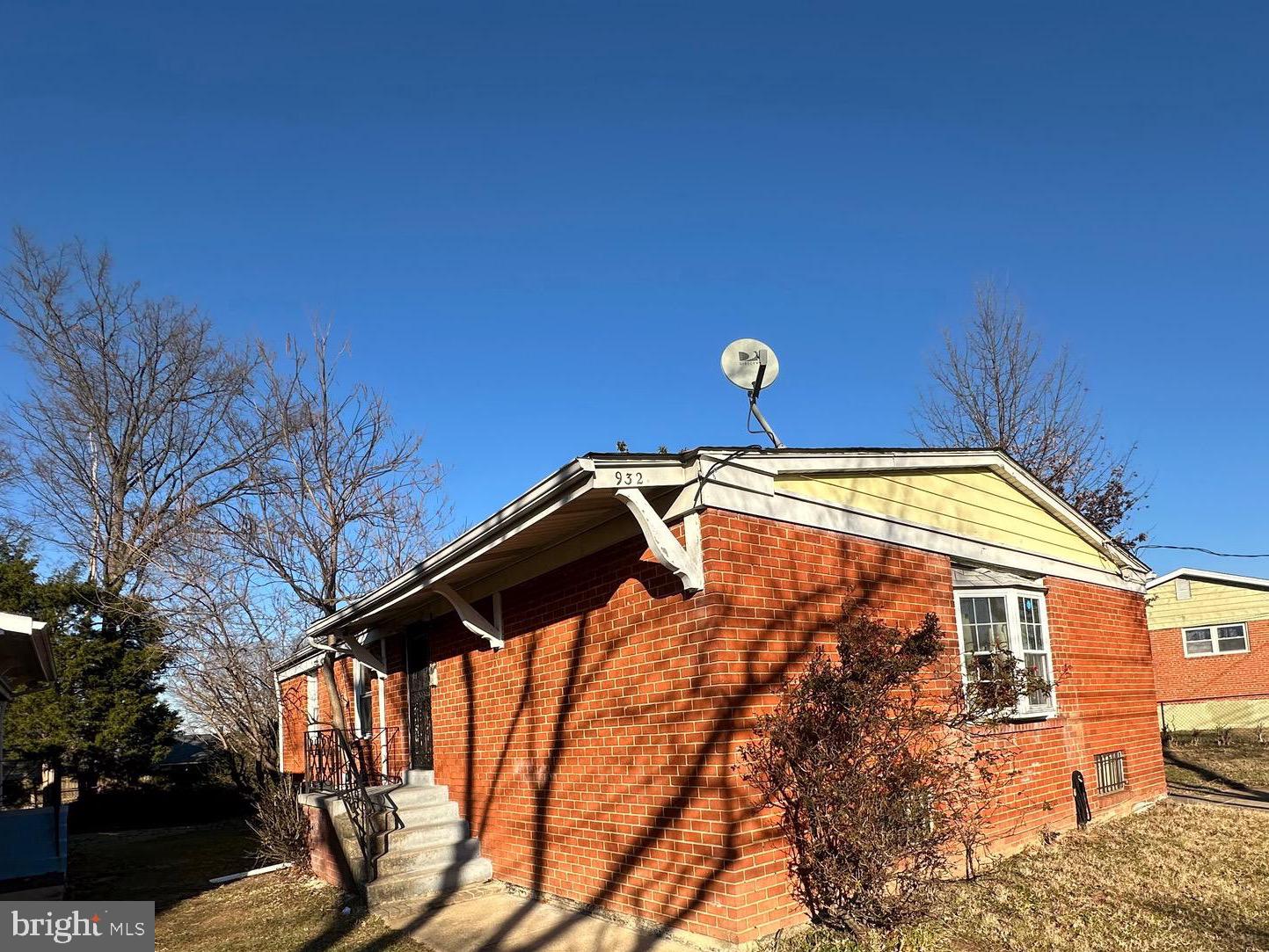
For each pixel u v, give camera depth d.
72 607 23.70
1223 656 26.34
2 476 26.88
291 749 19.16
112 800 22.73
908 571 8.37
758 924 6.10
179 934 8.81
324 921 8.53
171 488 27.69
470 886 9.08
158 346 27.66
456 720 10.51
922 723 6.68
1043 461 22.42
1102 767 11.05
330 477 17.06
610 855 7.29
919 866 6.56
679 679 6.64
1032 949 6.48
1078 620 11.24
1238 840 10.16
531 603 8.80
